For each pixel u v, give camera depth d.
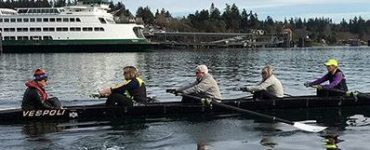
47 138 12.25
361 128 13.37
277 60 68.88
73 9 98.12
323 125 13.86
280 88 16.36
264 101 15.91
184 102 15.63
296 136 12.36
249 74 40.12
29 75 40.03
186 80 34.28
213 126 13.70
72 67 52.38
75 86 30.42
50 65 56.12
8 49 96.88
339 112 15.80
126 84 14.83
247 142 11.74
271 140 11.94
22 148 11.26
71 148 11.24
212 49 137.50
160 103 15.23
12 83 32.22
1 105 20.39
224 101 15.59
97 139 12.14
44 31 96.56
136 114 14.88
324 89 16.75
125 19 103.25
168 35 141.88
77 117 14.41
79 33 97.19
